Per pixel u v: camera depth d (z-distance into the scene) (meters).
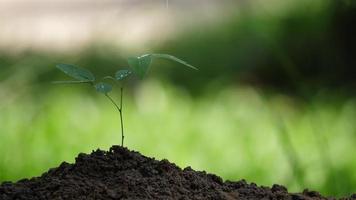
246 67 13.95
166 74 13.72
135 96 11.96
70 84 12.04
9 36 15.47
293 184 7.36
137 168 3.93
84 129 9.99
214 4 16.98
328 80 12.62
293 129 10.10
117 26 16.02
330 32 12.88
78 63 14.10
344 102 11.79
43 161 8.73
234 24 15.56
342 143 9.78
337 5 12.30
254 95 12.23
